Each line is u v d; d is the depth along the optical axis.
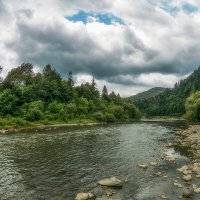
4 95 93.88
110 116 125.94
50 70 149.75
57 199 17.50
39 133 59.19
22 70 141.12
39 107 103.12
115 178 21.06
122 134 56.81
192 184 19.88
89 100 141.50
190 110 103.38
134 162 27.91
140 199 17.17
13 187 19.98
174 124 98.44
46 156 31.28
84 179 21.94
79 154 32.50
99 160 29.06
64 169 25.25
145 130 68.25
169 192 18.33
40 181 21.45
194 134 51.94
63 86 131.00
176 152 33.06
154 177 22.14
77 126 86.94
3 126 72.50
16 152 33.84
